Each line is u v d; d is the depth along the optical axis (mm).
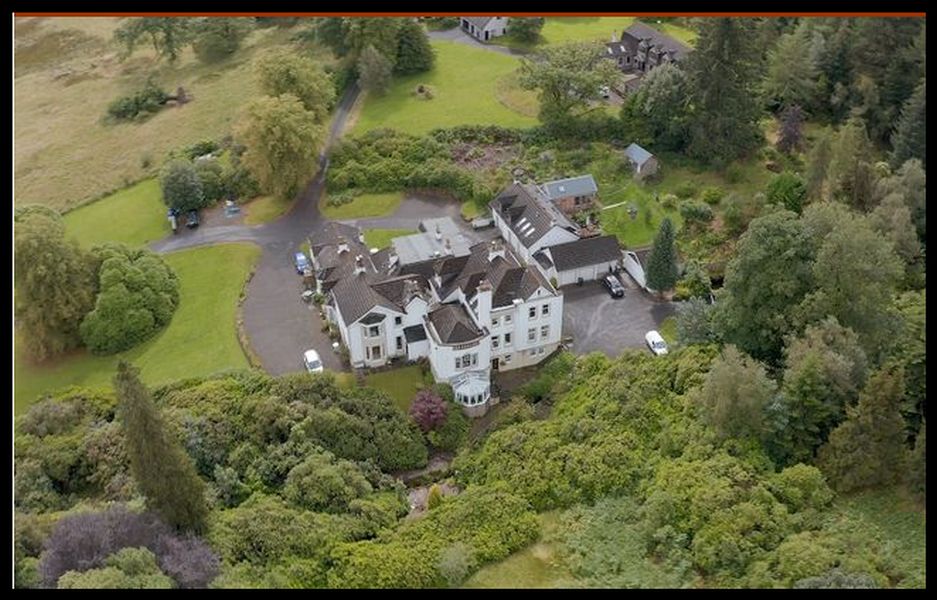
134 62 162000
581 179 114312
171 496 62531
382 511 70688
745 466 65875
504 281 88625
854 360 69688
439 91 144500
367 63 142000
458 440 83125
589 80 124062
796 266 76688
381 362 91688
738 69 117375
